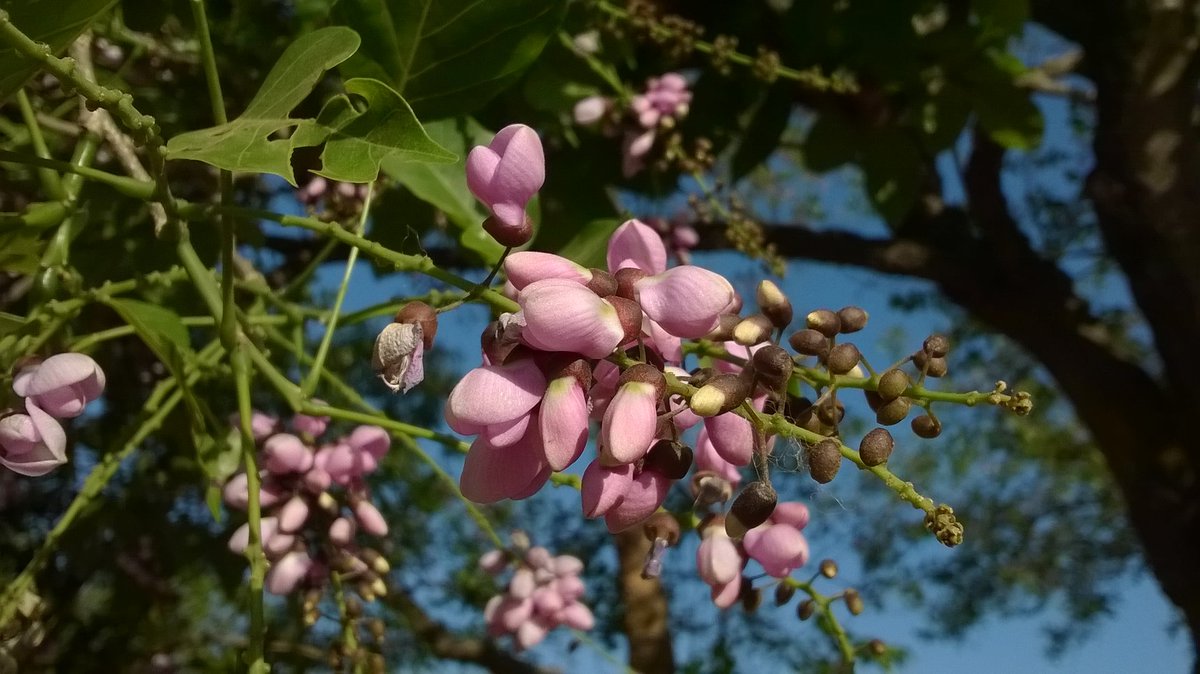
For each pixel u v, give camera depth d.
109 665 0.36
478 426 0.11
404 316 0.12
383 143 0.13
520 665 0.46
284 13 0.29
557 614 0.24
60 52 0.13
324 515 0.20
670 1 0.32
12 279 0.28
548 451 0.10
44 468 0.15
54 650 0.34
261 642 0.14
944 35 0.31
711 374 0.11
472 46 0.18
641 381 0.11
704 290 0.11
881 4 0.29
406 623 0.40
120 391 0.35
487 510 0.64
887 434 0.11
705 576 0.16
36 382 0.15
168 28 0.26
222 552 0.36
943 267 0.45
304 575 0.20
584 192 0.29
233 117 0.27
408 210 0.25
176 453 0.35
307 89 0.13
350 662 0.19
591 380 0.11
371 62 0.19
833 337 0.12
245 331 0.18
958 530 0.10
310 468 0.19
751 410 0.11
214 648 0.49
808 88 0.31
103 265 0.26
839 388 0.13
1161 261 0.40
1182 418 0.43
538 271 0.11
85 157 0.18
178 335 0.19
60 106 0.23
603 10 0.28
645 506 0.11
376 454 0.20
